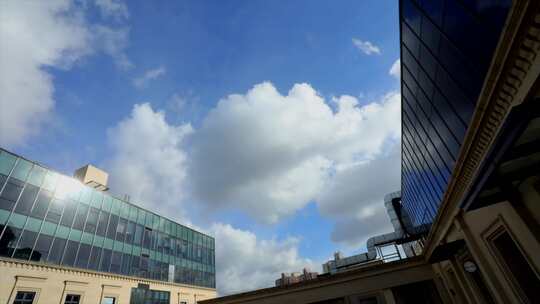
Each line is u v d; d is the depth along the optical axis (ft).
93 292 89.97
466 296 40.70
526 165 18.49
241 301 70.64
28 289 72.69
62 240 86.53
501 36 16.14
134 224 119.44
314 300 64.03
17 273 71.61
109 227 106.22
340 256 147.54
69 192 94.27
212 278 160.04
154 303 113.70
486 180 17.54
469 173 25.53
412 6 32.58
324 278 65.26
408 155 55.31
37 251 78.43
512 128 13.41
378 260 92.27
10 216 75.00
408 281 58.80
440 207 35.73
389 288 59.47
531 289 24.20
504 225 23.90
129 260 109.91
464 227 32.14
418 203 62.34
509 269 25.95
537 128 14.33
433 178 43.11
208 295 150.00
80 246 91.81
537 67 14.75
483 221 27.78
